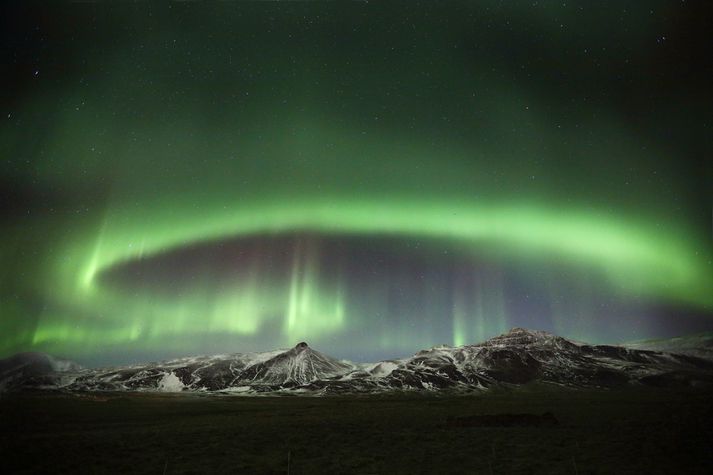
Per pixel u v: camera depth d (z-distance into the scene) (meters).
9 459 28.34
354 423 49.69
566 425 43.97
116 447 32.97
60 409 73.38
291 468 26.80
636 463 27.17
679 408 60.53
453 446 33.44
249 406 93.75
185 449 32.47
